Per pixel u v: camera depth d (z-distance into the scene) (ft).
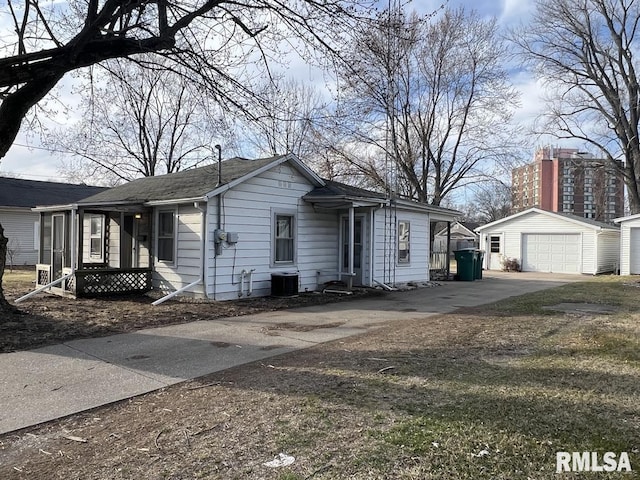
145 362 18.22
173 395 14.33
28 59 22.65
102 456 10.18
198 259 35.76
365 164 85.25
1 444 10.89
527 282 56.44
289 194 41.50
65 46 23.47
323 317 28.94
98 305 33.17
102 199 43.93
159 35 25.76
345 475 9.11
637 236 69.82
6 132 25.71
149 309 31.40
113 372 16.84
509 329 24.49
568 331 23.80
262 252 39.19
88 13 24.06
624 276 66.85
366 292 42.32
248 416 12.37
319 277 44.57
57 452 10.43
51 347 20.68
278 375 16.24
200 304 33.45
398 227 49.44
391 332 23.89
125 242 44.06
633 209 88.02
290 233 41.93
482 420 11.79
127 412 12.94
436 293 43.06
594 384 14.75
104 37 24.64
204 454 10.16
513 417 12.00
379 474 9.14
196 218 35.94
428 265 54.80
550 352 19.20
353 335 23.24
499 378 15.47
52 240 42.83
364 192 48.73
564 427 11.35
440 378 15.51
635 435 10.87
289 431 11.30
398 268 49.03
